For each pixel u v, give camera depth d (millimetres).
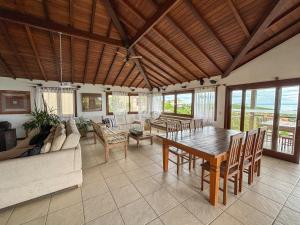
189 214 1860
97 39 3660
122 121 6754
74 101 6410
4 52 4094
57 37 3807
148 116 8172
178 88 6617
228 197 2186
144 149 4445
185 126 3645
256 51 3746
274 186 2447
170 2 2590
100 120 6410
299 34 3191
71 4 2990
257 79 3932
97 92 6965
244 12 2729
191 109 6051
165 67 5438
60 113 6074
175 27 3318
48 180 2154
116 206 2004
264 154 3898
